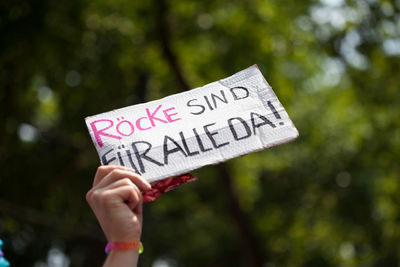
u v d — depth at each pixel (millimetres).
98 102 10406
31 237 10406
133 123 2307
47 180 10344
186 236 15484
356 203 13828
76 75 10219
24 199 10000
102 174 1992
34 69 9516
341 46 11719
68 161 10680
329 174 14422
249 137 2277
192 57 11375
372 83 11477
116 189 1909
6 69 9125
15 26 8672
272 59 10969
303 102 13992
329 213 14516
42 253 10594
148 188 1967
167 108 2363
